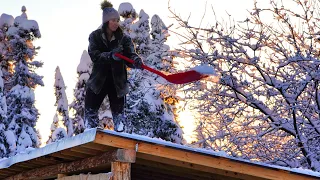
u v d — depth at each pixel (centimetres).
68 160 777
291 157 1244
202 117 1393
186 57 1379
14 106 3088
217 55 1322
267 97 1270
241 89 1316
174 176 875
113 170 642
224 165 680
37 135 3397
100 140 616
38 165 861
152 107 2602
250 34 1335
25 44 3166
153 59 2623
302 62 1272
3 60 3388
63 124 3622
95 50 721
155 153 643
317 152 1231
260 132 1291
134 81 1825
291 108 1227
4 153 2728
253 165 691
